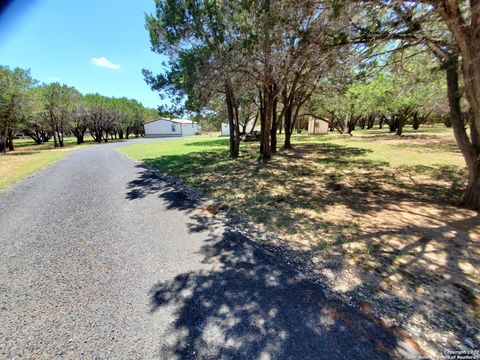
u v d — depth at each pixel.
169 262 2.73
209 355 1.58
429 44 3.87
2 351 1.64
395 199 4.77
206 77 7.34
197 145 18.73
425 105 13.84
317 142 16.92
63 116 23.91
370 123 35.72
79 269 2.62
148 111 44.19
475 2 2.78
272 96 9.18
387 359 1.50
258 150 13.60
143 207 4.68
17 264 2.73
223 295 2.16
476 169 3.99
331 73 6.30
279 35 4.35
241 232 3.49
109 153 14.73
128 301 2.11
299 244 3.07
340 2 3.04
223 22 6.73
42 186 6.48
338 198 4.94
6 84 15.76
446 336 1.65
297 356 1.54
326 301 2.04
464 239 3.01
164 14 7.77
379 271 2.43
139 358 1.57
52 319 1.92
